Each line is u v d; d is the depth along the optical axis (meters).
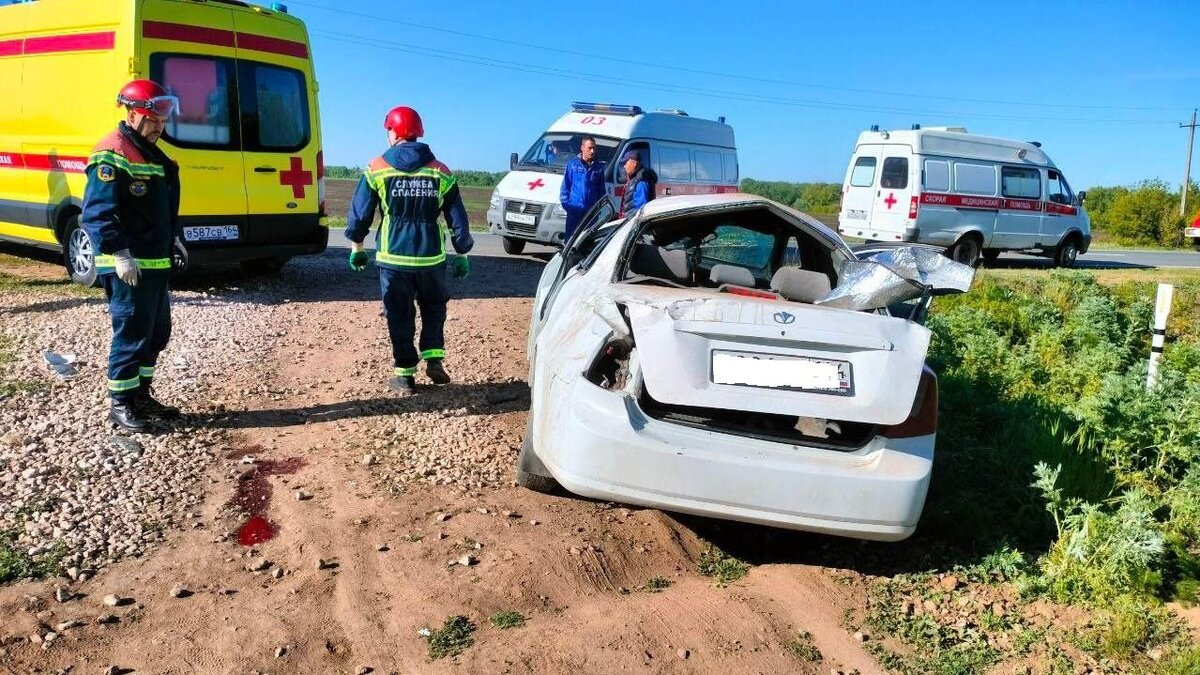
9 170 10.02
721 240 5.45
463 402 5.80
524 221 14.16
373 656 2.96
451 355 7.11
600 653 3.04
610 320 3.65
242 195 9.37
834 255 4.85
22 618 3.04
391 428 5.21
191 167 8.90
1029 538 4.09
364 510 4.05
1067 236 20.98
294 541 3.73
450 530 3.87
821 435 3.60
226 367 6.42
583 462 3.41
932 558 3.93
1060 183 20.58
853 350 3.42
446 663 2.93
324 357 6.89
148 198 4.72
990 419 5.52
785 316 3.49
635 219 4.58
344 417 5.39
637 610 3.35
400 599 3.30
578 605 3.36
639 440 3.34
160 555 3.56
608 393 3.47
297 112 9.88
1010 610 3.51
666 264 4.76
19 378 5.75
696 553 3.88
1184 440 4.93
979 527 4.09
